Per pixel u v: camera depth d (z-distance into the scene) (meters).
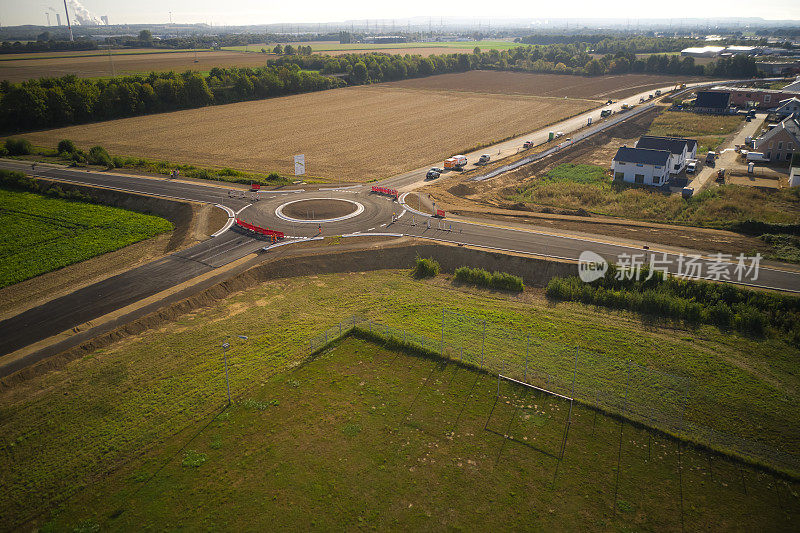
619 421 35.94
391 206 75.94
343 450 33.34
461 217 71.94
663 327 47.56
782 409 37.03
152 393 38.22
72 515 28.66
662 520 28.53
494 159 107.06
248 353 43.41
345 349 44.31
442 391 39.03
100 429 34.72
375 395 38.59
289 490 30.33
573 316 49.75
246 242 63.59
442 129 137.50
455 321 48.84
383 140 125.19
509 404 37.62
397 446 33.72
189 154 112.69
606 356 43.22
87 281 55.56
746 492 30.33
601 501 29.67
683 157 95.50
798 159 98.12
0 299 51.72
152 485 30.59
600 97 188.38
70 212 76.31
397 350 44.09
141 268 57.28
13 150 107.50
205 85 168.75
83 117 146.12
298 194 81.75
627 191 86.94
